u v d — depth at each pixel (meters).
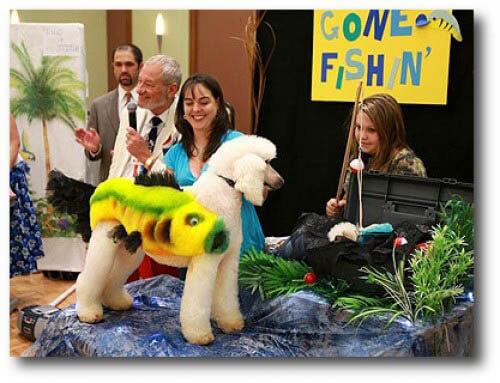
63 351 1.53
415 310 1.45
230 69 3.13
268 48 2.60
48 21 3.52
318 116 2.58
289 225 2.71
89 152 2.41
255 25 2.55
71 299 2.76
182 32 3.33
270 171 1.47
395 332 1.42
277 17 2.56
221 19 3.13
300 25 2.53
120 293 1.63
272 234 2.74
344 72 2.44
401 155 1.92
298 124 2.62
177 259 1.45
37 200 3.05
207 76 1.74
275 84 2.62
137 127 2.08
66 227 3.05
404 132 1.95
